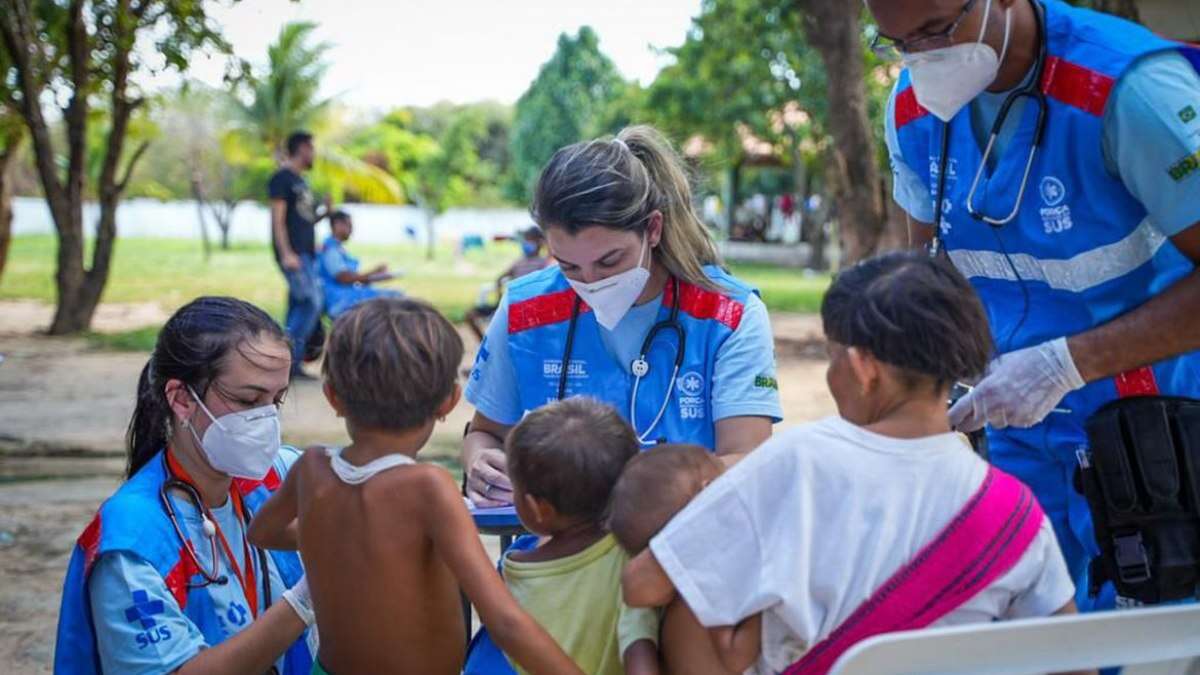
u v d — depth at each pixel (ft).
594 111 141.08
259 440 7.89
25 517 19.35
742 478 5.88
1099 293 7.97
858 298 5.95
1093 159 7.65
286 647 7.39
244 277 75.41
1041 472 8.53
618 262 8.16
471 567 6.49
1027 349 7.65
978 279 8.68
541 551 7.11
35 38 43.45
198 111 122.62
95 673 7.47
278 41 96.58
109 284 67.10
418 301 6.93
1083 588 8.45
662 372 8.75
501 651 7.20
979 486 5.85
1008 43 7.68
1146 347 7.39
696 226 8.79
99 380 33.04
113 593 7.34
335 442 25.05
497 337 9.19
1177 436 7.43
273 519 7.37
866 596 5.66
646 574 5.92
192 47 43.47
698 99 78.48
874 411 6.03
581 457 6.72
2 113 45.83
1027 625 5.12
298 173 33.50
